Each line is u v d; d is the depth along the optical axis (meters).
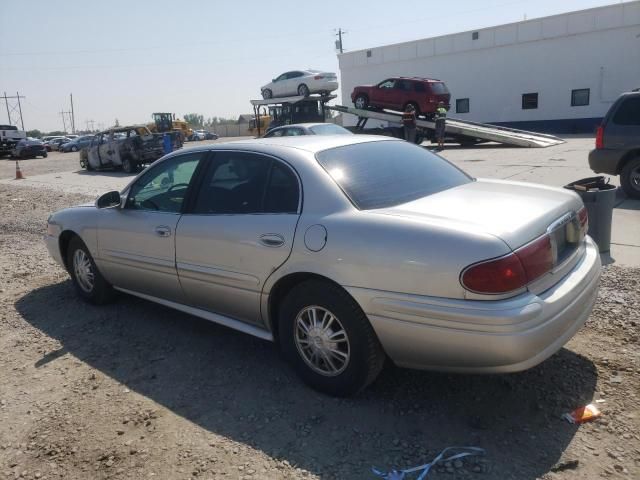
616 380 3.36
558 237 3.20
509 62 32.78
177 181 4.23
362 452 2.86
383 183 3.49
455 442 2.89
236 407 3.36
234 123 82.69
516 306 2.70
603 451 2.74
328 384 3.38
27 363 4.13
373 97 25.09
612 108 8.78
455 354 2.83
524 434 2.92
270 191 3.59
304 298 3.35
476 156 18.36
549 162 14.95
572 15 30.20
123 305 5.27
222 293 3.84
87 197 13.75
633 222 7.27
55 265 6.98
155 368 3.94
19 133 38.91
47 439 3.13
